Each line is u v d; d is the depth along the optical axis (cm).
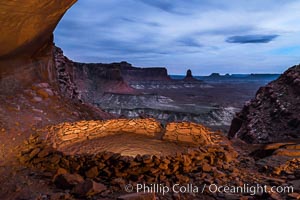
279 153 527
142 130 762
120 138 689
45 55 1170
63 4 822
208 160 491
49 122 852
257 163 497
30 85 1021
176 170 443
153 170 427
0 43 804
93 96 9250
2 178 444
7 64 957
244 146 730
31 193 381
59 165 479
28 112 859
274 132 1264
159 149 599
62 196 355
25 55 1035
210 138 702
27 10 728
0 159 539
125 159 443
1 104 824
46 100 1009
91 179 404
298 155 512
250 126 1466
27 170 479
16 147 607
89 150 589
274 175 430
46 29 947
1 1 633
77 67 9719
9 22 731
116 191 376
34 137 649
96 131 743
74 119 994
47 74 1165
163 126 831
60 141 639
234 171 454
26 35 854
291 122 1227
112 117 1437
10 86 934
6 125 723
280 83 1603
